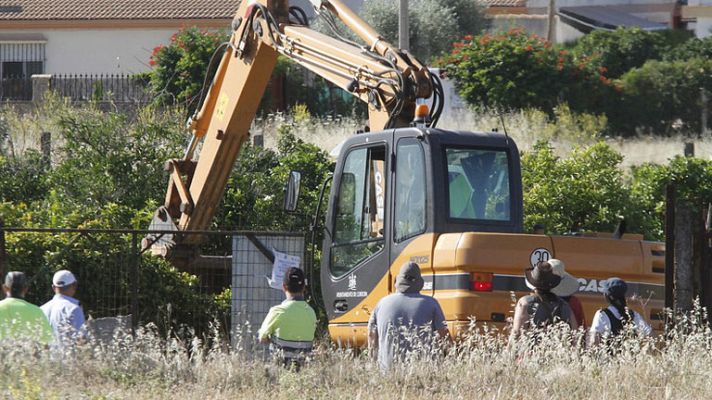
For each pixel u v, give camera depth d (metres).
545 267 37.03
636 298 42.47
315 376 34.38
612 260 42.03
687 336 39.91
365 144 46.12
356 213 46.53
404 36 104.88
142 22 158.50
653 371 34.91
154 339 38.75
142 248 57.41
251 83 55.47
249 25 54.84
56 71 160.75
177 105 88.75
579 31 170.38
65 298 39.72
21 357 33.53
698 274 49.97
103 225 61.12
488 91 118.62
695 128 125.38
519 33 124.06
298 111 113.88
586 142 105.00
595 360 35.66
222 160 57.38
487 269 40.38
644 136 119.81
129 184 69.94
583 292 41.56
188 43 123.81
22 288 38.06
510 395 32.41
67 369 33.84
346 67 49.34
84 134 71.56
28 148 79.25
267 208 68.31
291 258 51.72
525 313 36.94
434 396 32.38
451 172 42.59
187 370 35.69
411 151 43.47
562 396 32.59
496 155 43.50
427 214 42.22
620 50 141.12
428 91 46.50
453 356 35.88
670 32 151.62
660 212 75.00
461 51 121.31
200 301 55.56
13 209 61.50
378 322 36.88
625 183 82.69
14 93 135.25
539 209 71.19
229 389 33.78
